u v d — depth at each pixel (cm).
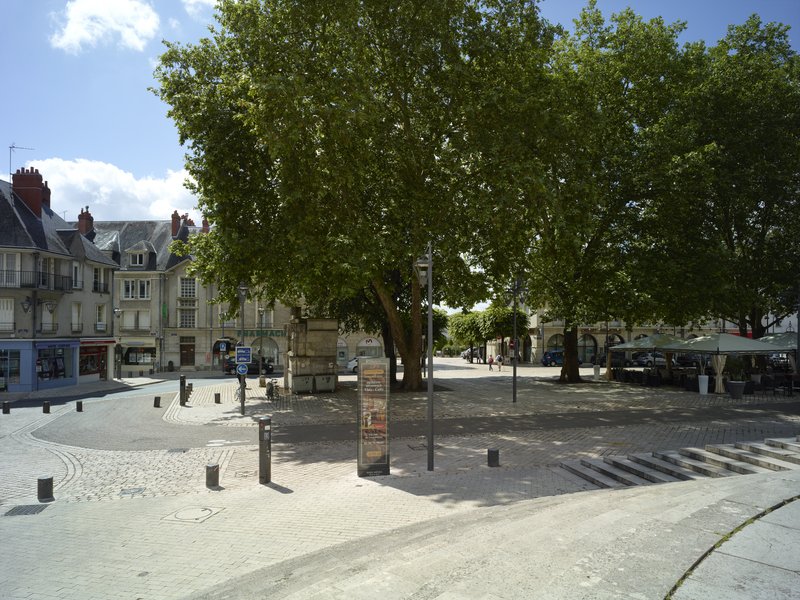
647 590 374
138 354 4888
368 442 1044
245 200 2014
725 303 2686
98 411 2142
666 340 2759
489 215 2003
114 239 5075
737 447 1026
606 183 2638
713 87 2638
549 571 418
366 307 3259
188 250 2334
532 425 1595
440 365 6306
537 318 6084
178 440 1487
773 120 2581
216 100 1953
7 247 3022
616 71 2661
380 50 2188
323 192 1973
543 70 2244
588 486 952
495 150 1964
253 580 530
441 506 833
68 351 3444
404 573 441
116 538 736
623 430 1478
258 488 988
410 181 2233
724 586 374
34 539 738
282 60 1841
